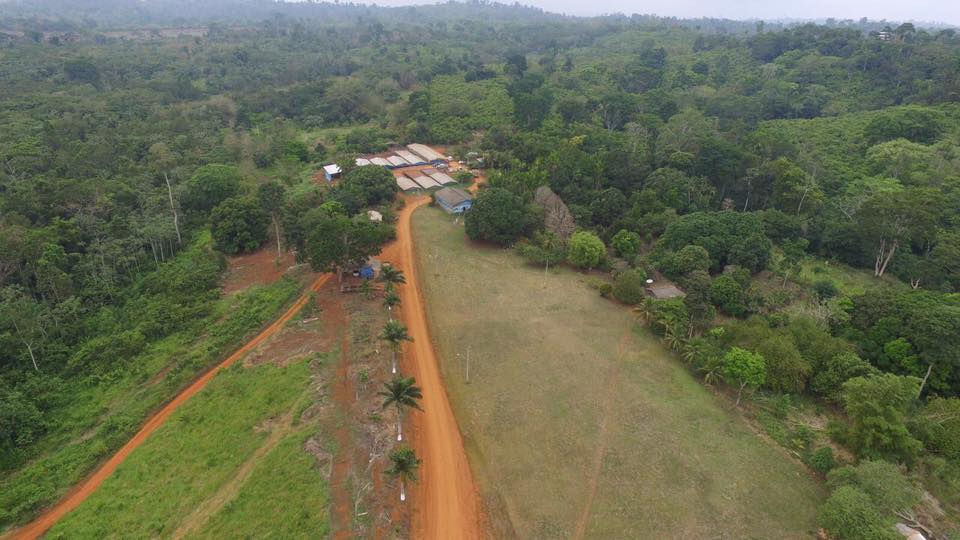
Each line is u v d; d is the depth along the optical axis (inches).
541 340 2795.3
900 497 1652.3
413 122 6437.0
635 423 2226.9
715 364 2418.8
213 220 3774.6
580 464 2015.3
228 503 1820.9
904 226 3506.4
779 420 2263.8
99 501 1886.1
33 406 2282.2
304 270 3464.6
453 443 2105.1
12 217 3430.1
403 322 2910.9
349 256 3115.2
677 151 4810.5
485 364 2588.6
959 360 2265.0
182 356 2659.9
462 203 4466.0
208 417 2244.1
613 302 3206.2
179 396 2431.1
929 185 4335.6
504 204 3784.5
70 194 3713.1
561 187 4507.9
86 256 3302.2
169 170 4606.3
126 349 2667.3
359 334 2753.4
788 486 1927.9
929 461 1927.9
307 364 2508.6
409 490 1888.5
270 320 2957.7
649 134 5757.9
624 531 1747.0
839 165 5118.1
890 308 2623.0
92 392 2464.3
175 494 1899.6
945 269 3395.7
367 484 1877.5
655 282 3395.7
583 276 3521.2
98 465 2087.8
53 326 2760.8
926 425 2003.0
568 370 2559.1
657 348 2758.4
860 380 2064.5
